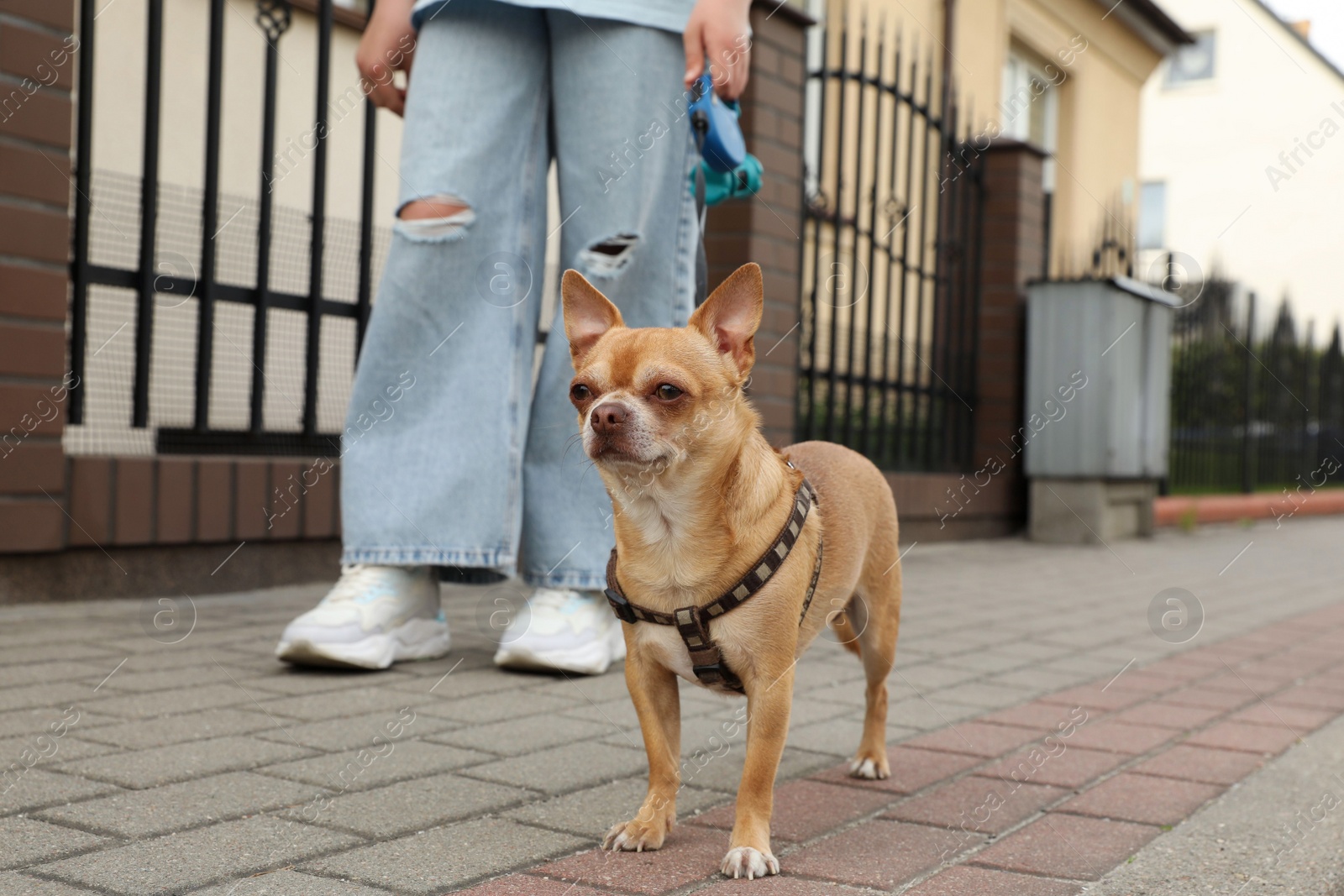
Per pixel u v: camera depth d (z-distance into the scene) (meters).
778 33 5.70
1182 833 2.00
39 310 3.65
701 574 1.89
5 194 3.57
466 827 1.92
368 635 3.06
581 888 1.65
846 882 1.71
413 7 3.41
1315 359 11.26
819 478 2.28
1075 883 1.73
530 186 3.25
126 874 1.63
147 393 4.15
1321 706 3.21
